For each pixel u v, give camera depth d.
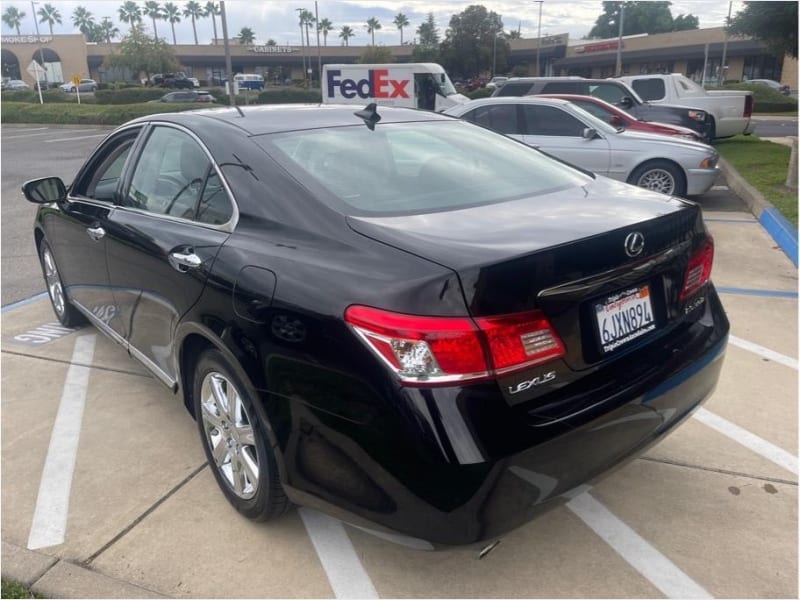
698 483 3.09
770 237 7.60
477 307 2.02
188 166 3.18
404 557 2.68
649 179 8.95
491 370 2.02
